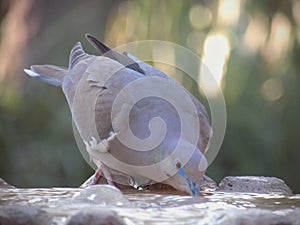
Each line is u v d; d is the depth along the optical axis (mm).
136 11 15227
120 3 16438
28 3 16484
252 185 7930
